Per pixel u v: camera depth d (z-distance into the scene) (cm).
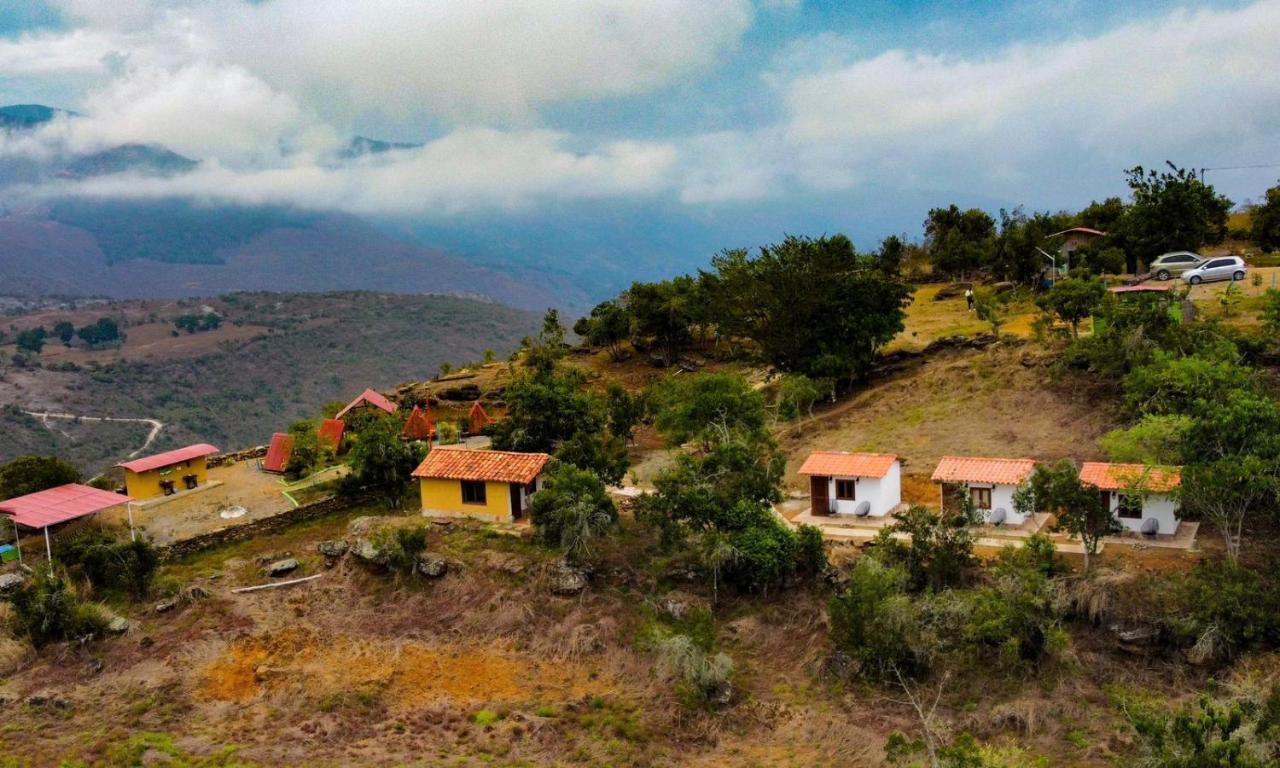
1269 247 8938
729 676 4081
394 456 5984
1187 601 3794
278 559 5347
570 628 4491
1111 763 3234
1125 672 3759
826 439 6550
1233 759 2547
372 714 3894
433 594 4897
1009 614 3838
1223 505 4081
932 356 7494
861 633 3938
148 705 3916
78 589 4875
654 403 6944
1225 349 5228
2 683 4134
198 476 6631
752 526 4709
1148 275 8000
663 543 4884
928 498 5384
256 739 3662
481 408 7906
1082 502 4128
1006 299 8631
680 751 3619
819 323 7531
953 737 3500
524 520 5512
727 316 7825
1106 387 5972
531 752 3578
